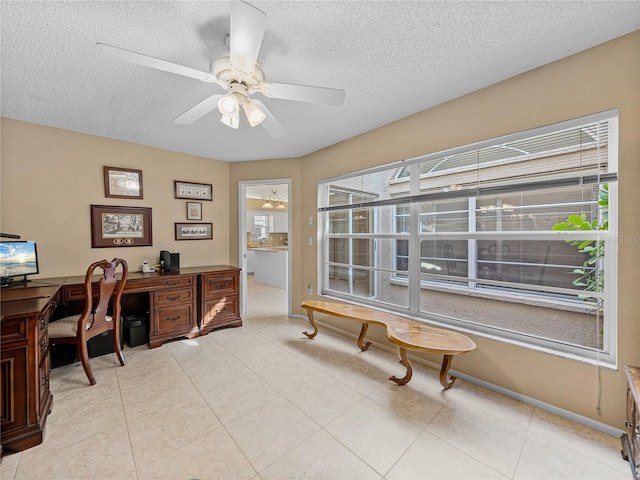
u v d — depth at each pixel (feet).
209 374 7.79
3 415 4.95
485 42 5.29
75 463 4.77
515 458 4.91
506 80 6.63
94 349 8.84
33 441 5.12
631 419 4.72
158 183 11.43
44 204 9.03
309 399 6.62
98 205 10.00
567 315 6.53
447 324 8.11
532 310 7.12
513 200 7.00
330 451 5.06
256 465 4.76
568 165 6.04
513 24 4.82
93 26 4.75
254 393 6.87
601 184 5.69
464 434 5.49
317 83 6.66
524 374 6.50
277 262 20.99
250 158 13.05
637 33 5.04
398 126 8.85
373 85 6.79
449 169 7.97
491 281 7.48
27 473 4.57
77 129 9.35
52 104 7.56
